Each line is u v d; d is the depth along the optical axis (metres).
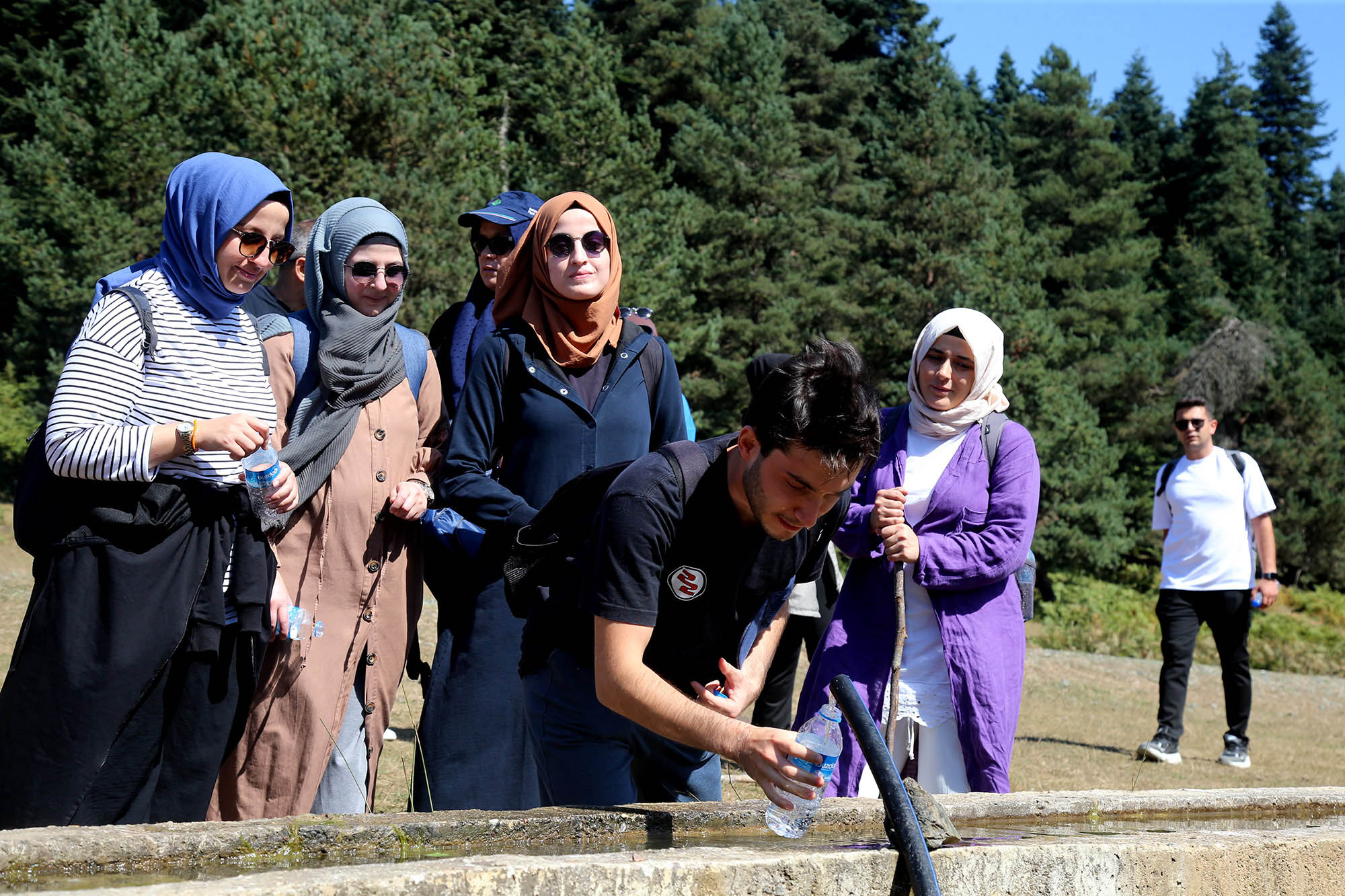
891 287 26.52
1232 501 7.43
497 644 3.71
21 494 2.96
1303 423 29.89
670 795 2.97
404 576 3.72
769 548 2.57
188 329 3.17
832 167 30.66
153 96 18.77
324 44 16.06
